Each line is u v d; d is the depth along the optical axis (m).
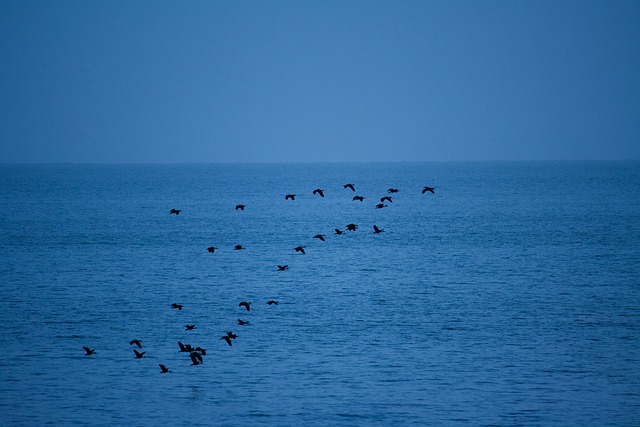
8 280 78.44
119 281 78.12
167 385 47.81
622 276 80.25
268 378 48.94
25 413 43.94
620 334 57.72
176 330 58.94
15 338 56.53
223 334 57.84
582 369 50.41
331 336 57.38
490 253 97.75
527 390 47.12
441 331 58.72
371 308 65.88
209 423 42.88
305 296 70.81
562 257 93.75
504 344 55.44
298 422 43.09
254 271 84.62
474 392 46.84
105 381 48.38
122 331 58.53
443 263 89.94
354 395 46.41
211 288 74.56
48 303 67.44
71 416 43.59
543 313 64.00
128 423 42.78
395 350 54.12
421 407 44.84
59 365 51.00
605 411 44.38
